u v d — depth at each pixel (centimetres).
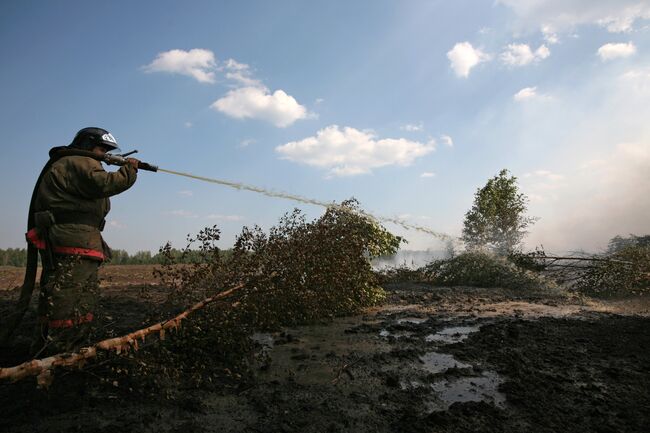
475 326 618
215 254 464
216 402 340
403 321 659
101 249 432
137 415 314
